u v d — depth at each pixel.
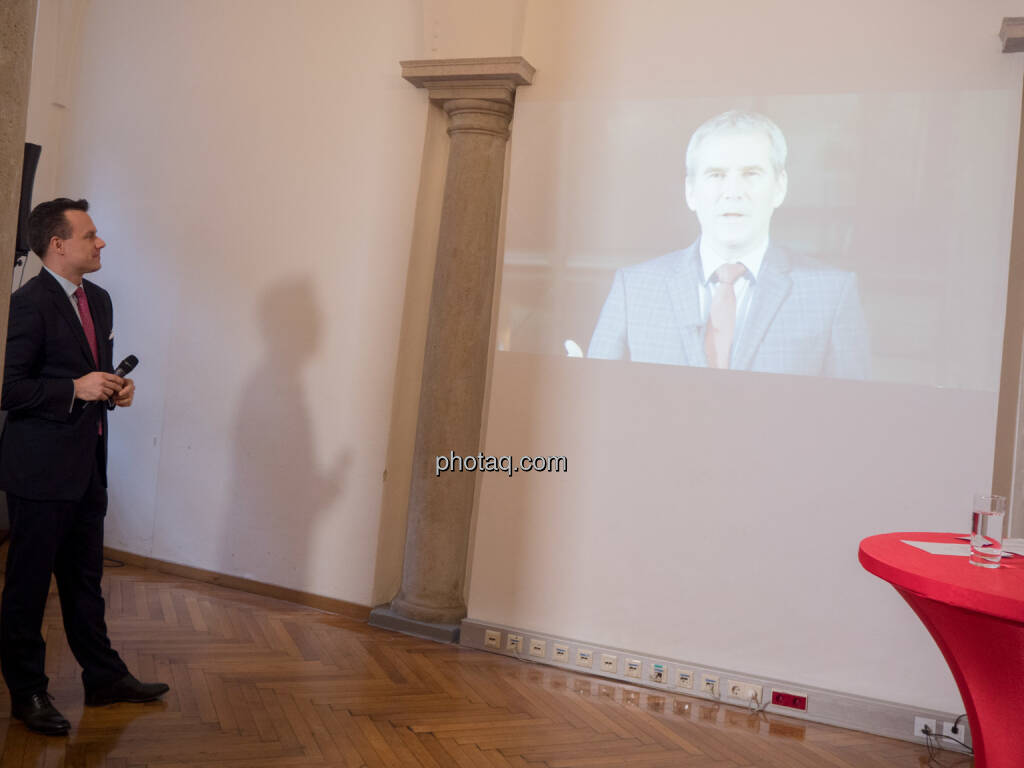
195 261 5.85
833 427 4.16
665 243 4.54
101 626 3.56
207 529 5.72
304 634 4.78
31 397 3.18
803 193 4.26
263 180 5.64
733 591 4.32
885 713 3.97
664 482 4.48
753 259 4.34
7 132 2.05
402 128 5.24
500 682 4.29
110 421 6.11
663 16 4.58
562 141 4.79
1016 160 3.89
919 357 4.02
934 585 2.16
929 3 4.05
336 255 5.40
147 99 6.06
